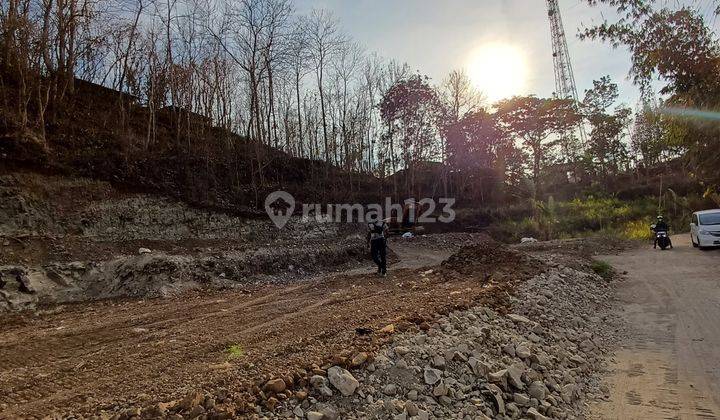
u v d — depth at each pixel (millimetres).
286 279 14328
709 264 14203
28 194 13805
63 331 7750
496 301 7688
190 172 19875
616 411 5070
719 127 12016
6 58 17406
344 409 4016
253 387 4059
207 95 24562
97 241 14016
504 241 30844
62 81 20234
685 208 32062
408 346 5176
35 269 11008
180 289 11812
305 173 28859
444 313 6527
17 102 16891
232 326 7504
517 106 43906
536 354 5918
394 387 4430
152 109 20922
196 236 17125
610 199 39438
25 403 4441
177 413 3643
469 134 39219
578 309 8984
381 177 34438
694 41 11641
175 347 6320
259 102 25844
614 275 13422
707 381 5738
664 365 6402
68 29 19203
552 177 46531
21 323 8648
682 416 4875
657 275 13227
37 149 15117
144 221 16047
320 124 30844
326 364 4590
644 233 24359
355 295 9641
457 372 4938
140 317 8711
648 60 12242
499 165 41188
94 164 16375
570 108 44781
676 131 13062
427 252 22281
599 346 7266
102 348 6578
